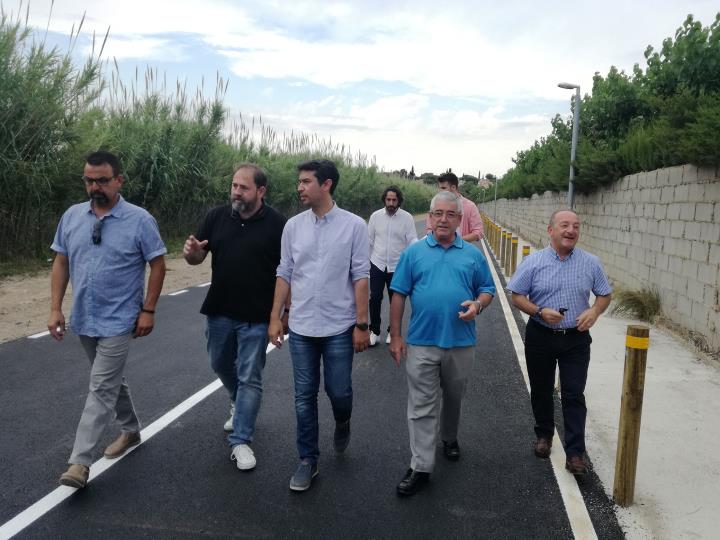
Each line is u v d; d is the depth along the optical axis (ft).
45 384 19.66
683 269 28.02
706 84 35.06
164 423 16.55
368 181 144.46
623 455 12.37
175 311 32.37
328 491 12.89
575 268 13.85
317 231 12.82
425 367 12.85
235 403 14.07
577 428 13.71
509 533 11.41
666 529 11.60
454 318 12.80
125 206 12.91
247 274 13.46
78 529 11.20
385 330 29.17
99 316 12.67
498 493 12.97
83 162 46.06
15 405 17.74
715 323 24.22
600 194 47.67
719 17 34.65
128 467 13.79
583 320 13.48
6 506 11.96
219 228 13.75
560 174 61.26
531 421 17.39
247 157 83.41
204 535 11.10
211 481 13.20
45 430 15.90
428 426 12.89
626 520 11.93
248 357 13.75
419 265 13.05
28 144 41.75
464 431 16.57
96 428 12.65
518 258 72.69
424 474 13.15
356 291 12.89
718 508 12.45
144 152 57.47
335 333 12.87
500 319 32.91
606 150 47.26
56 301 13.08
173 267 51.37
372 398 19.01
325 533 11.28
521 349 26.05
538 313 13.85
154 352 23.93
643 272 34.73
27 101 41.47
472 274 13.03
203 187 66.64
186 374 21.06
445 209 12.78
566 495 12.88
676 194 29.43
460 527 11.59
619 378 21.26
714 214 24.76
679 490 13.20
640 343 12.08
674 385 20.43
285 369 22.04
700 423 17.10
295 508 12.16
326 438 15.80
